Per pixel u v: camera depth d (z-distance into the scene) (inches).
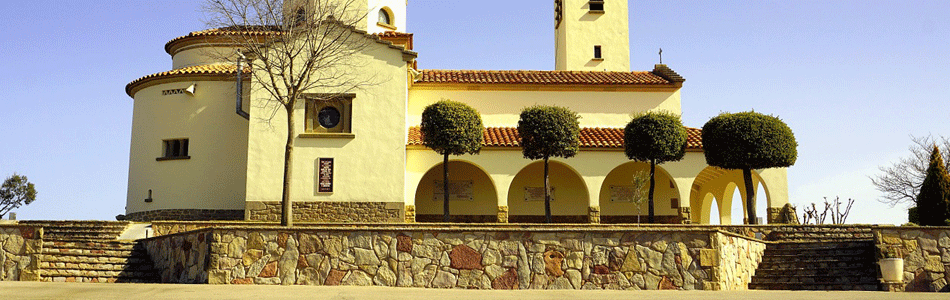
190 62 1392.7
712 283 706.2
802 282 826.8
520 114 1302.9
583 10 1647.4
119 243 862.5
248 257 697.6
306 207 1201.4
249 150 1208.2
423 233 709.3
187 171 1288.1
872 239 900.0
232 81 1299.2
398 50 1241.4
